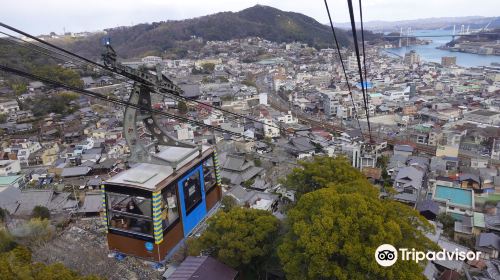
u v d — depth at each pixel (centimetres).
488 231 3000
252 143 5272
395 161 4709
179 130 5328
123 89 8406
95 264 2434
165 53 15525
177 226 832
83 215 3378
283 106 8506
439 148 4981
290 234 1852
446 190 3666
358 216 1706
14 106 6781
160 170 838
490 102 7744
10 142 5341
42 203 3481
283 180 2839
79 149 5103
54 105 6931
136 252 782
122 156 4888
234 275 1950
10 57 7331
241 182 4012
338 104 7581
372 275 1539
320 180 2347
